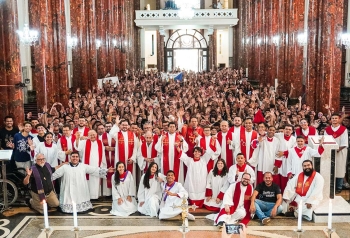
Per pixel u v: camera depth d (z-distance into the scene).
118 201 10.73
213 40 46.34
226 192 10.16
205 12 41.81
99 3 29.66
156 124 13.70
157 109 16.22
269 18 30.19
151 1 47.06
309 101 18.12
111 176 11.77
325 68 17.45
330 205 7.35
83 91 24.73
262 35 32.47
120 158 11.73
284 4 24.94
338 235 9.36
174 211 10.20
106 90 24.72
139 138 12.25
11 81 13.61
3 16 13.34
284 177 11.34
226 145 11.85
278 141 11.48
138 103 18.86
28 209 11.00
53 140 12.36
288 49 23.73
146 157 11.79
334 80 17.52
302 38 22.55
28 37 17.23
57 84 18.62
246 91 27.61
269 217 10.05
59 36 18.42
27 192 11.78
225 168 10.95
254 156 11.56
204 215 10.61
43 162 10.74
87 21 25.42
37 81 17.66
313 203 10.07
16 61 13.66
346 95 25.92
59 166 11.17
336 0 17.09
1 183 11.89
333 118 11.88
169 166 11.50
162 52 46.38
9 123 12.77
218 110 16.22
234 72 36.25
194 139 12.05
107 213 10.82
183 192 10.33
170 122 11.57
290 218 10.30
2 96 13.58
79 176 10.91
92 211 10.98
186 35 48.38
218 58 47.31
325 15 17.27
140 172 12.30
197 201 11.12
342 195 11.70
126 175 10.83
